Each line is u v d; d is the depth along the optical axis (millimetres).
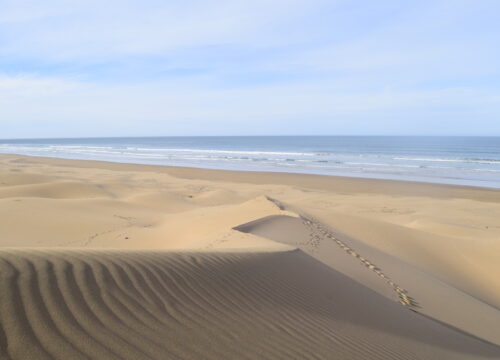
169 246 11305
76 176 36594
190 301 3770
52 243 11500
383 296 6633
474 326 6656
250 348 3264
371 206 24156
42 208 15375
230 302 4074
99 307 3111
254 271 5312
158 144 147625
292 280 5574
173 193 26734
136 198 22109
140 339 2883
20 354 2350
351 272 7789
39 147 124062
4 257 3438
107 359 2547
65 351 2496
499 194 28797
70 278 3367
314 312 4668
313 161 59969
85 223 13836
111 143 167125
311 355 3467
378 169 47875
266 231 10617
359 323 4809
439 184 33781
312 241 9922
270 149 101312
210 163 57125
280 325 3908
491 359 4934
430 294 7840
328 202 25438
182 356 2836
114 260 4066
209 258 5184
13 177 26594
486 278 11180
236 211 14109
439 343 5023
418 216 20984
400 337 4719
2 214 13992
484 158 64750
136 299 3434
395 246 12328
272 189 30938
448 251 12625
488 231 17250
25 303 2816
